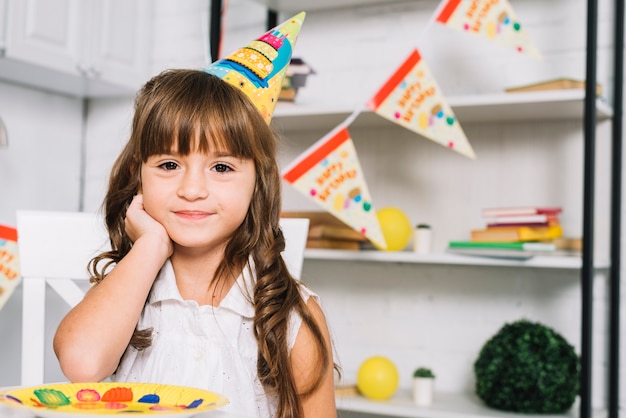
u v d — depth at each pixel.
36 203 2.37
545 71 2.04
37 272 1.09
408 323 2.21
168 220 0.79
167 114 0.77
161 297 0.87
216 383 0.84
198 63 2.45
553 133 2.04
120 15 2.30
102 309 0.74
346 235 1.97
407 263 2.21
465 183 2.13
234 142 0.78
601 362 1.96
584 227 1.70
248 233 0.87
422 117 1.66
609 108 1.89
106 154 2.53
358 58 2.27
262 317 0.85
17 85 2.29
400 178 2.21
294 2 2.22
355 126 2.24
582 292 1.69
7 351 2.06
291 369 0.88
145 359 0.88
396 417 2.16
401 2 2.22
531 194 2.05
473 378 2.12
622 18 1.91
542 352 1.79
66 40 2.10
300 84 2.07
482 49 2.12
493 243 1.80
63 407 0.53
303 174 1.63
